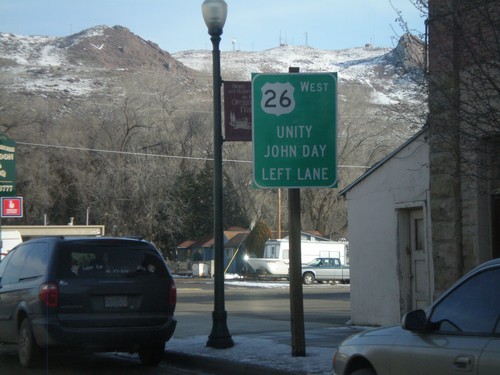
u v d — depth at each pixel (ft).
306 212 196.03
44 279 36.35
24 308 37.81
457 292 20.48
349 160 173.68
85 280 36.50
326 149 37.24
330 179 37.19
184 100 231.30
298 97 37.29
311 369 33.91
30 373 37.14
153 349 39.65
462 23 31.48
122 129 199.41
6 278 41.37
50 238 38.01
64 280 36.22
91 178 192.65
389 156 48.80
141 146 200.13
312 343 42.93
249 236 184.03
